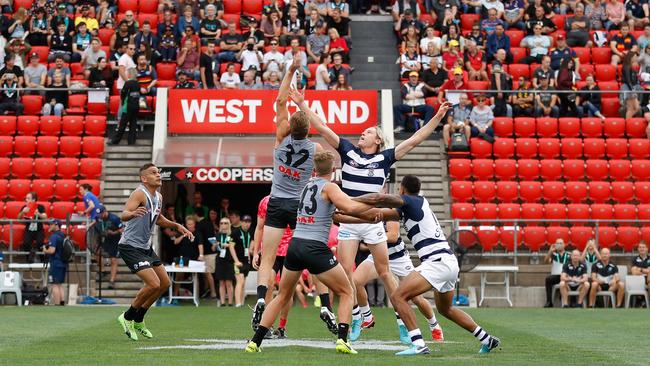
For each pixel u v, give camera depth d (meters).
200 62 93.62
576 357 35.69
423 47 98.81
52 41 98.81
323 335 46.50
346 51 99.31
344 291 35.50
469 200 85.38
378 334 47.94
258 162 80.31
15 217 82.38
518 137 90.56
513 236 81.88
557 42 100.00
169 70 96.62
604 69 100.62
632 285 77.94
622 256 82.44
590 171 87.69
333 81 92.94
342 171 41.41
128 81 86.44
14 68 93.62
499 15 105.62
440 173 87.19
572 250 82.25
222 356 33.84
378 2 109.56
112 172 85.94
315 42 99.69
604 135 91.38
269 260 41.22
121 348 37.53
